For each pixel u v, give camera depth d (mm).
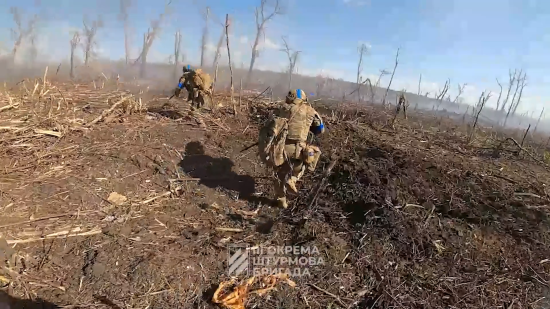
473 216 4809
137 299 3383
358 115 8984
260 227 4582
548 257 4316
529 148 8188
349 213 4883
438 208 4930
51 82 9883
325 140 6590
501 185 5590
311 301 3580
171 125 7004
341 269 3986
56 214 4258
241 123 7473
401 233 4441
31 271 3518
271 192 5418
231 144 6531
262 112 8180
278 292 3623
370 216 4680
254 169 5941
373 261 4102
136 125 6766
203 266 3838
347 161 5812
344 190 5203
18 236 3855
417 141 7402
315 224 4602
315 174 5715
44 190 4609
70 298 3311
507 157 7203
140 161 5543
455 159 6469
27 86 8500
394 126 8344
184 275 3689
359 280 3891
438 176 5605
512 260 4273
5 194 4430
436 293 3766
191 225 4473
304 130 4836
